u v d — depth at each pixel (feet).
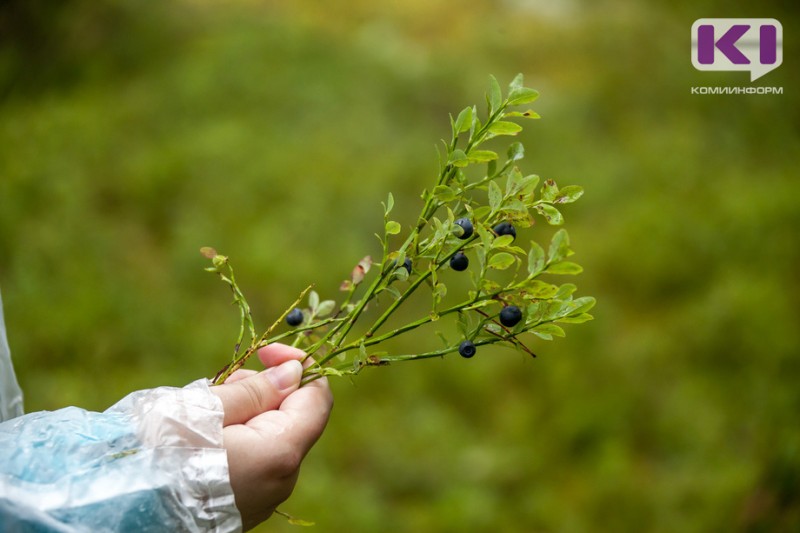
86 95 16.87
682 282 13.97
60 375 10.81
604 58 20.33
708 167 17.24
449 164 3.14
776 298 13.16
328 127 16.33
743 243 14.56
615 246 14.46
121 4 18.76
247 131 15.75
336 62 17.93
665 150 17.30
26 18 17.84
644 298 13.84
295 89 16.97
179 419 2.59
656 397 11.91
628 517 10.14
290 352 3.34
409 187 15.29
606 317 13.11
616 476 10.55
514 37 20.57
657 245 14.43
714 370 12.33
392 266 3.32
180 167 14.60
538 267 2.91
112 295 12.01
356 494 10.10
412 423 11.23
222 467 2.56
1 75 16.72
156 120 16.14
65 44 17.84
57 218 13.23
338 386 11.55
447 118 17.49
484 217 3.05
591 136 17.78
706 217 15.11
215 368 11.57
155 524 2.43
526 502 10.37
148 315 11.94
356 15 20.56
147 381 11.07
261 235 13.55
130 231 13.65
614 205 15.66
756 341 12.51
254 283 12.85
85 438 2.54
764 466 9.59
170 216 13.98
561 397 11.85
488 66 19.42
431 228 3.30
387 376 11.85
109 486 2.42
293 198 14.46
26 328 11.24
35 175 13.97
